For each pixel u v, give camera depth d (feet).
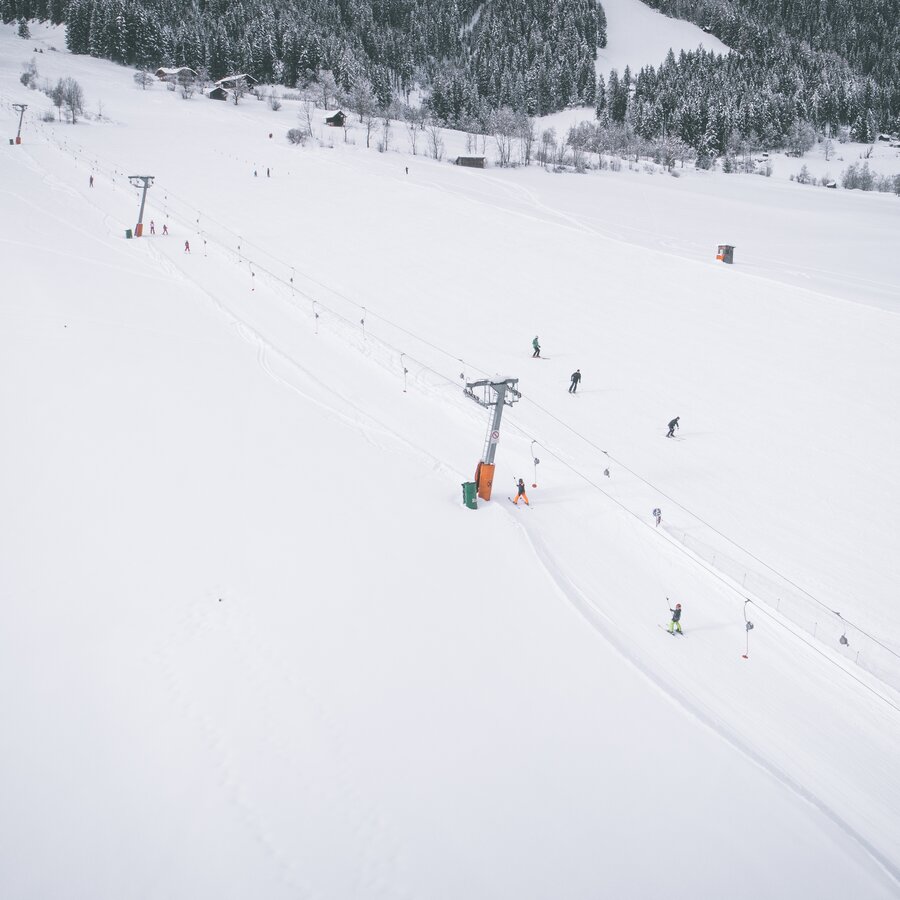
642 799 45.50
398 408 106.93
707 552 77.05
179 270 158.71
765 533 81.30
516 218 227.40
